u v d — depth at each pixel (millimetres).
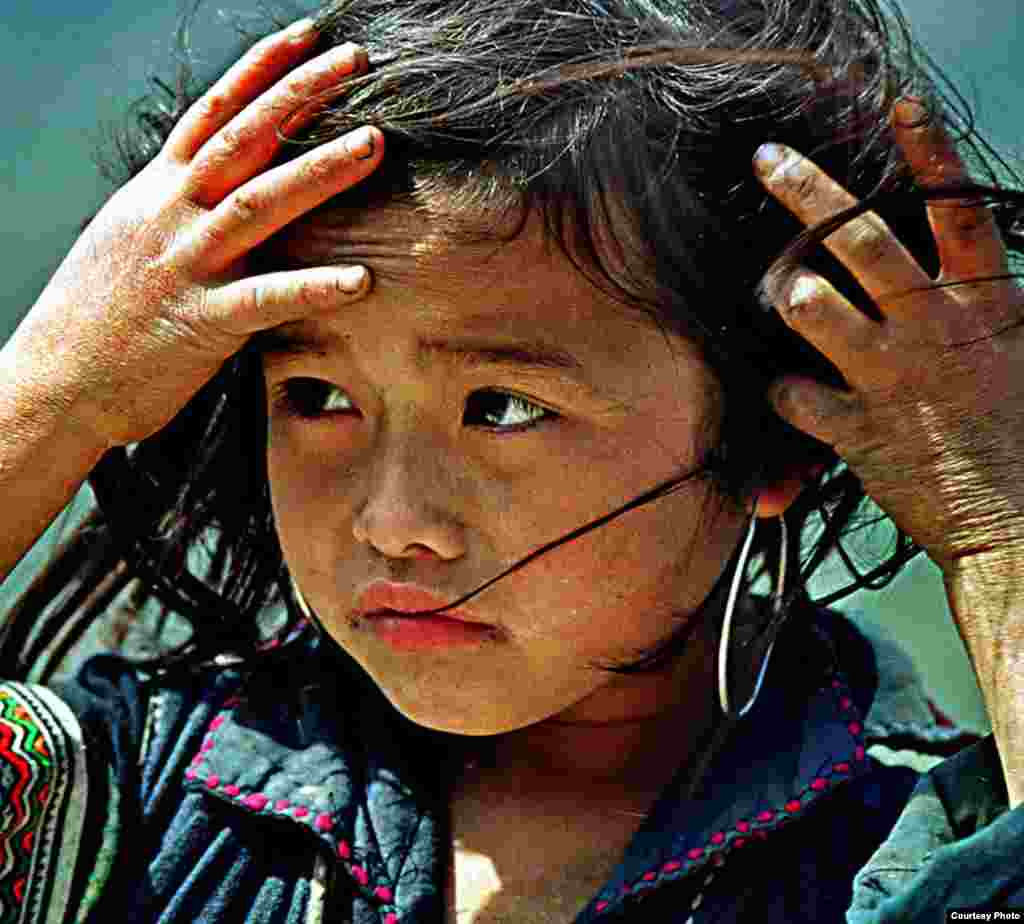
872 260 5031
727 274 5191
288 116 5137
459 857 5535
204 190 5297
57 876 5547
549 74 4930
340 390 5141
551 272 4895
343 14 5305
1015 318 5094
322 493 5195
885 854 4887
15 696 5738
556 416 4992
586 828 5555
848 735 5297
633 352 5027
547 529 5027
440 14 5168
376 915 5316
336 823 5418
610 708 5621
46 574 6629
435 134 4875
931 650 8891
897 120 5148
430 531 4973
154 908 5457
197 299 5234
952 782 4988
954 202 5047
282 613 6746
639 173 5008
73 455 5488
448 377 4934
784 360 5375
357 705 5801
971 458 5047
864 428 5152
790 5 5461
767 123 5262
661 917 5113
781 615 5527
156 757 5785
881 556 6418
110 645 7207
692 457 5184
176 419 6238
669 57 5004
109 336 5383
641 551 5129
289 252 5113
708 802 5238
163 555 6371
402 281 4867
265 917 5375
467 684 5145
